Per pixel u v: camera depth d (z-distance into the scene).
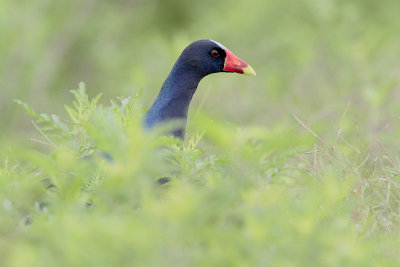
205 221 7.39
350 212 9.16
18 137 15.70
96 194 8.24
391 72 17.16
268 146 9.38
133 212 7.44
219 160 8.95
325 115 15.38
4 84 21.06
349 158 11.23
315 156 10.06
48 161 8.57
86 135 10.04
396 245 8.05
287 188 9.65
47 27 22.61
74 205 7.66
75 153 9.48
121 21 23.64
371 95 14.27
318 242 6.93
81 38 23.31
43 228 7.23
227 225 7.77
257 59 20.47
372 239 8.44
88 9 23.81
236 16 21.72
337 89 17.36
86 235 6.63
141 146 7.64
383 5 22.06
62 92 22.11
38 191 8.66
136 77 17.67
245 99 17.62
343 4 21.61
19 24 21.95
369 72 17.45
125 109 10.81
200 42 11.98
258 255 6.86
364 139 12.45
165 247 6.82
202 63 11.94
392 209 9.98
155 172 7.90
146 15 24.33
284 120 15.84
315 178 9.76
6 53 21.62
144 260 6.55
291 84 18.31
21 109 20.69
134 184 7.50
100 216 7.10
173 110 11.61
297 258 6.87
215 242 7.07
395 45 19.56
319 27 20.16
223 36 21.31
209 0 24.55
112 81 21.25
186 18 24.64
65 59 23.00
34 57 21.80
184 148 9.94
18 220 8.09
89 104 10.02
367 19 21.67
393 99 15.75
